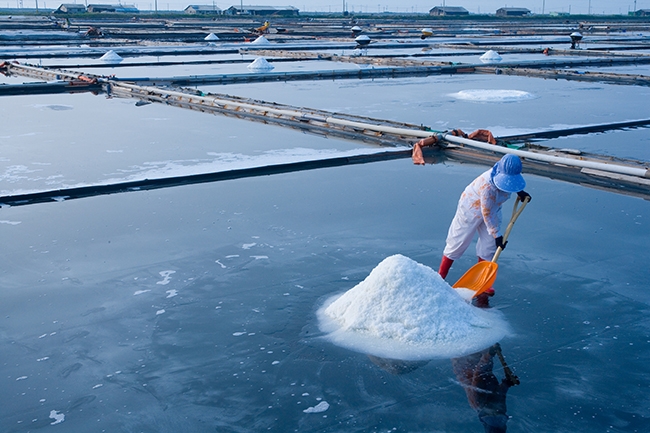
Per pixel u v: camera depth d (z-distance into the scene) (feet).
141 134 31.12
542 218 17.95
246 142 29.22
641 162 23.63
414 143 28.60
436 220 17.71
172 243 15.92
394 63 72.79
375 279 11.57
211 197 20.24
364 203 19.49
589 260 14.67
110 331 11.44
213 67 70.85
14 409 9.12
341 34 149.18
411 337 10.88
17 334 11.34
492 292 12.94
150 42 111.14
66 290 13.19
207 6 424.87
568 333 11.20
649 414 8.86
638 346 10.75
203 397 9.38
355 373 9.95
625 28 194.80
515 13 392.06
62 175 22.61
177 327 11.57
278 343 10.93
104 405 9.21
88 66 69.10
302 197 20.22
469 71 66.95
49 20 244.83
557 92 48.73
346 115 34.32
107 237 16.39
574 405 9.06
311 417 8.85
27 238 16.31
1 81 54.80
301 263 14.53
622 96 46.34
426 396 9.32
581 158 24.68
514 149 25.64
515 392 9.40
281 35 143.74
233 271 14.11
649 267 14.24
